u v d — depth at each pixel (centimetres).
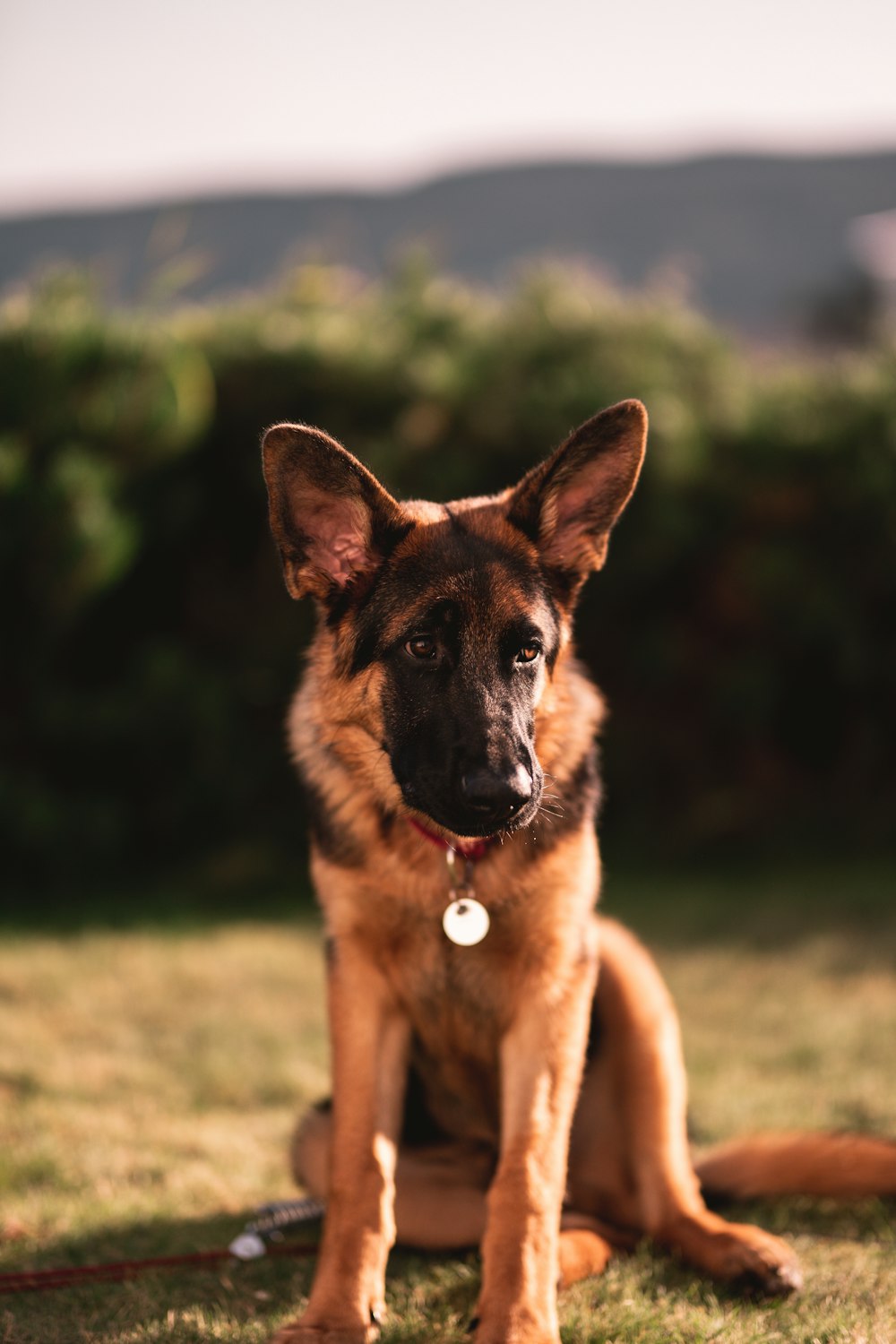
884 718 1012
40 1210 382
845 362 1042
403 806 342
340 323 1002
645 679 1028
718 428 1012
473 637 333
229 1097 512
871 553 976
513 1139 316
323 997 670
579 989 342
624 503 370
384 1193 309
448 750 320
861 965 710
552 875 340
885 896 869
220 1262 346
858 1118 465
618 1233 356
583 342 1017
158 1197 395
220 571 992
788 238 7631
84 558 845
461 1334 293
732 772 1054
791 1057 547
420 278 1106
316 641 372
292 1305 316
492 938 340
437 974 347
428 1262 351
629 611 1020
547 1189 307
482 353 1013
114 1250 356
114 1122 466
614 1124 370
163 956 740
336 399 982
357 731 352
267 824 997
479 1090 372
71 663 947
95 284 948
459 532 352
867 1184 373
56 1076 520
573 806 354
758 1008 631
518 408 977
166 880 962
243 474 972
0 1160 422
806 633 978
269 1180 418
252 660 977
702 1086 510
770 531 1014
